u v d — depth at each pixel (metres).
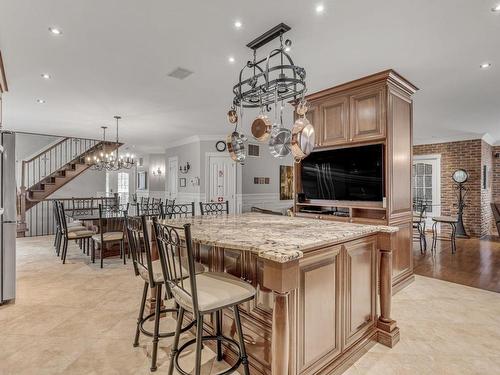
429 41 2.58
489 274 4.07
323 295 1.80
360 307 2.12
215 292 1.63
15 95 4.06
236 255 2.04
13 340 2.30
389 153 3.20
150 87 3.78
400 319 2.71
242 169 7.55
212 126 6.24
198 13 2.20
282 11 2.16
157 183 10.56
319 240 1.70
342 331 1.95
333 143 3.65
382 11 2.15
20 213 7.07
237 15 2.21
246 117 5.38
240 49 2.77
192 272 1.49
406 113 3.57
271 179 8.27
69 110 4.85
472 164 6.86
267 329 1.78
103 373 1.90
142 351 2.15
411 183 3.66
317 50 2.76
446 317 2.75
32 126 6.09
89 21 2.31
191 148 7.82
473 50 2.75
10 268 3.04
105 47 2.73
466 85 3.64
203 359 2.07
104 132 6.82
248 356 1.90
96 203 8.81
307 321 1.69
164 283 1.84
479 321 2.68
